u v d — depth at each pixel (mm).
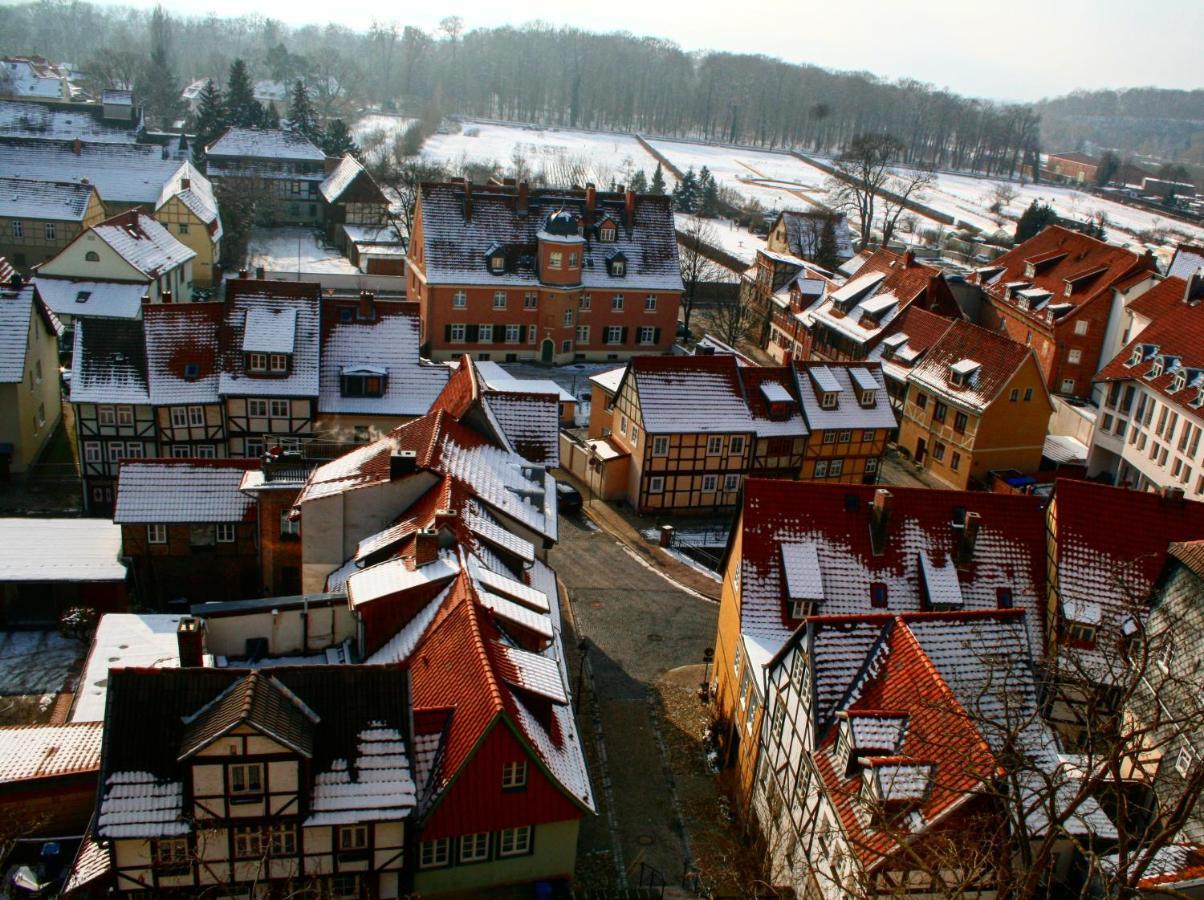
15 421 60469
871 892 25625
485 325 90688
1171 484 65688
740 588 41250
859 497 42875
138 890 29125
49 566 46688
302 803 28844
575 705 43938
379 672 31062
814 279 97375
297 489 45969
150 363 59719
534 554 42500
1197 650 35469
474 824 31250
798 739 33969
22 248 101125
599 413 72250
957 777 29000
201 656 33219
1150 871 29453
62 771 32344
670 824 38094
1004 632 35938
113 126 144750
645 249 94500
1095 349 86125
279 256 119312
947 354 76500
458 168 159500
